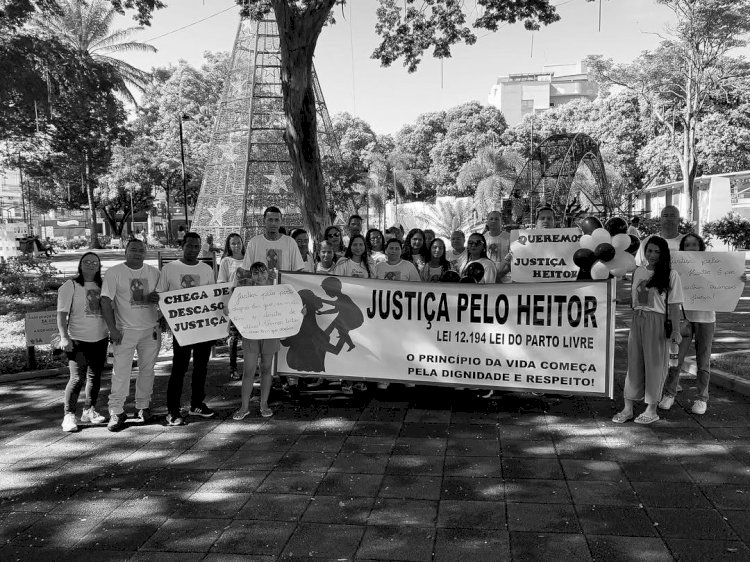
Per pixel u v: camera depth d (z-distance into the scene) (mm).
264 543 3865
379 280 6559
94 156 24406
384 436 5668
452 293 6379
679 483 4523
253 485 4707
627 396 5867
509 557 3623
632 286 5832
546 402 6574
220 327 6301
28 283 16875
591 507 4199
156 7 13953
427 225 34938
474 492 4473
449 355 6434
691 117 30562
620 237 6656
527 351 6215
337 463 5070
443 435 5652
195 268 6371
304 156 13523
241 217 22375
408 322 6523
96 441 5766
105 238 58531
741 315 12234
